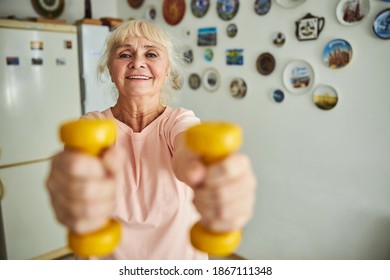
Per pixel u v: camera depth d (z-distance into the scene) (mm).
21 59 2115
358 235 1695
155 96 861
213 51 2205
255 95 2016
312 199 1852
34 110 2217
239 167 325
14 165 2176
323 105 1710
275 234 2072
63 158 308
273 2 1833
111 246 347
